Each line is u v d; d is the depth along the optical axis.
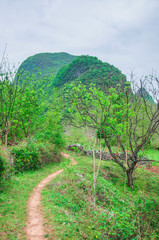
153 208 11.06
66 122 31.34
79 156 25.91
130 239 7.46
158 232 8.55
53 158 20.84
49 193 11.30
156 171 23.42
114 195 13.71
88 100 14.45
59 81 116.56
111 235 7.32
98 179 15.55
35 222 7.80
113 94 13.95
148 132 16.88
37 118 25.89
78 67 105.19
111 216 7.99
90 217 8.80
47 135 23.86
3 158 11.43
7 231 6.77
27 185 12.34
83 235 7.19
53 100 27.00
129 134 16.61
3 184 10.91
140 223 8.66
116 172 20.39
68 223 7.96
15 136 25.14
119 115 14.86
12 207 8.67
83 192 12.09
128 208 10.49
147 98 15.85
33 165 16.88
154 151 32.00
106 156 24.55
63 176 14.40
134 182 18.94
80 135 31.30
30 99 22.81
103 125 15.12
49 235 6.96
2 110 19.16
